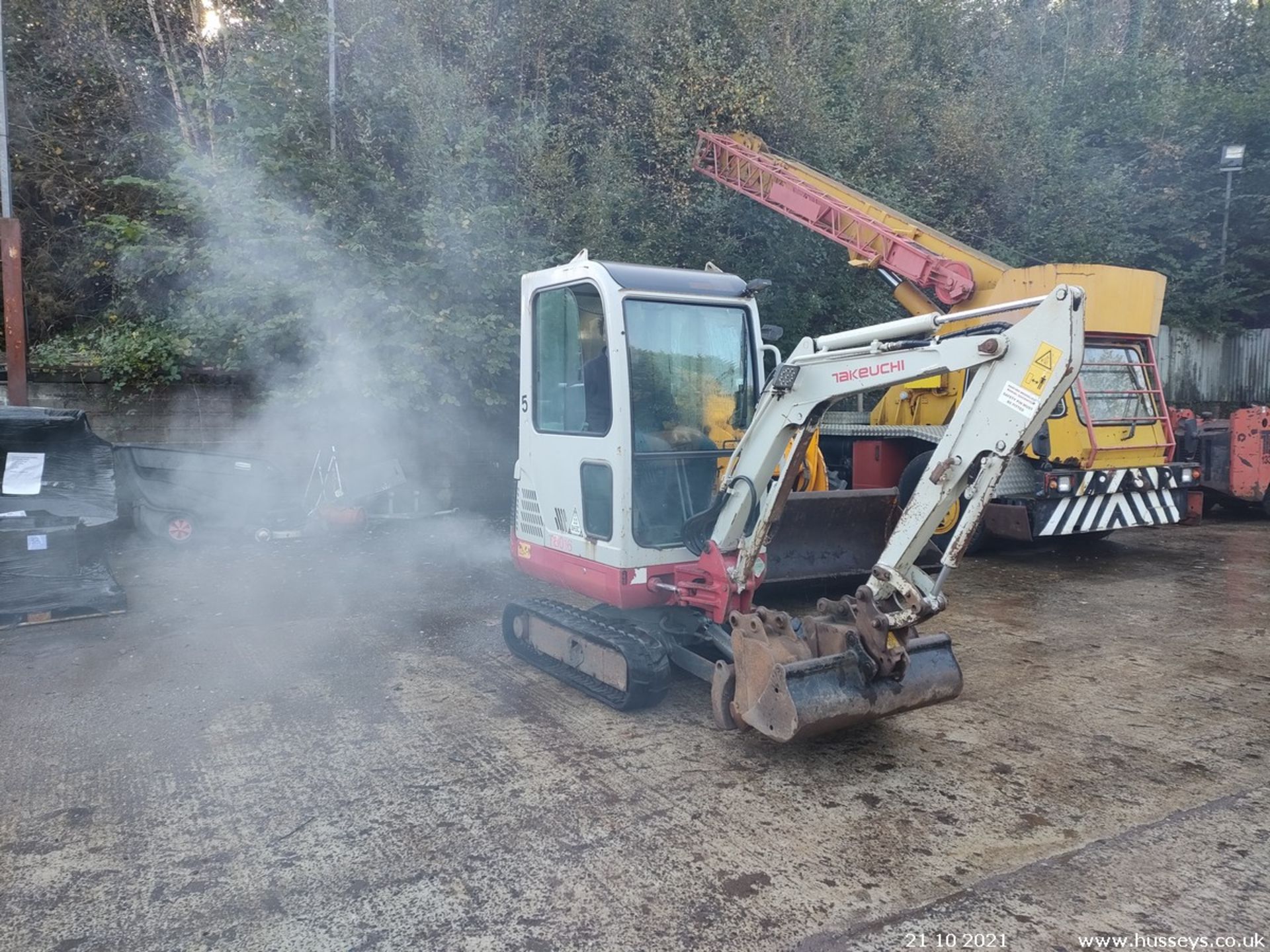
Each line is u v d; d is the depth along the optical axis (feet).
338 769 12.59
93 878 9.84
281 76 29.12
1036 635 19.33
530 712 14.75
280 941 8.73
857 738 13.76
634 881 9.78
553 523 16.87
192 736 13.74
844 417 33.22
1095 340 26.04
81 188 35.01
